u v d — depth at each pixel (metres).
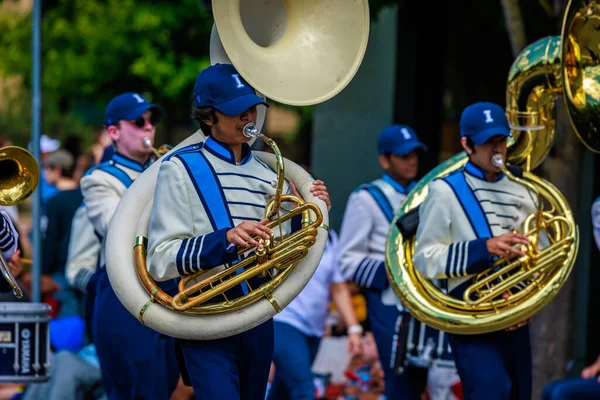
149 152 13.38
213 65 9.78
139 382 12.25
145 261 9.64
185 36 26.70
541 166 16.22
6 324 13.19
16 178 9.32
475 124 11.83
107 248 9.68
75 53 27.34
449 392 14.38
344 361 16.94
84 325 17.17
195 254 9.16
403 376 13.98
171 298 9.38
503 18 19.06
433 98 19.89
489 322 11.38
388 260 12.15
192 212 9.50
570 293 15.06
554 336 15.00
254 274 9.34
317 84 9.55
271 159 10.16
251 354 9.74
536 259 11.60
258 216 9.66
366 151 20.44
